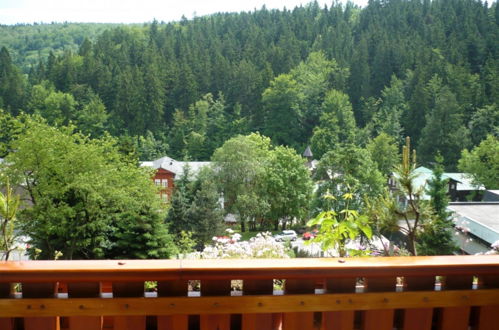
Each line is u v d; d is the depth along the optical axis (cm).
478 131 6209
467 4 10981
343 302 163
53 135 2184
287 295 160
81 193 1867
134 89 7725
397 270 161
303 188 3656
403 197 403
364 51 8938
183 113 8125
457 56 8450
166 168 5225
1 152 2211
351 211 286
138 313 155
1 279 145
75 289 155
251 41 10800
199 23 13088
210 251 480
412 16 11250
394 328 177
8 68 8625
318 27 12181
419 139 6544
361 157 2686
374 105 8000
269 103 7756
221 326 161
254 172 3659
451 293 169
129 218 1355
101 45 10388
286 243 545
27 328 153
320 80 8256
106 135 2455
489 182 4403
